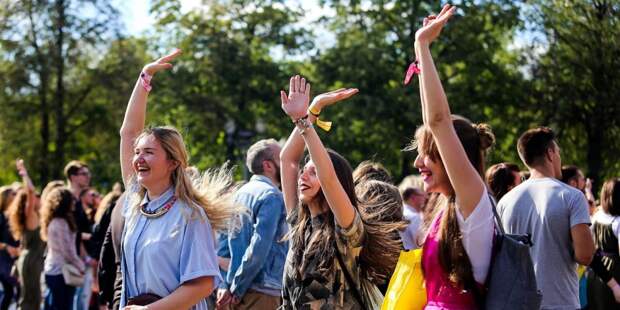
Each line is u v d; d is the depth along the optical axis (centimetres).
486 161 551
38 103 4728
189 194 603
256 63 4291
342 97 657
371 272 621
